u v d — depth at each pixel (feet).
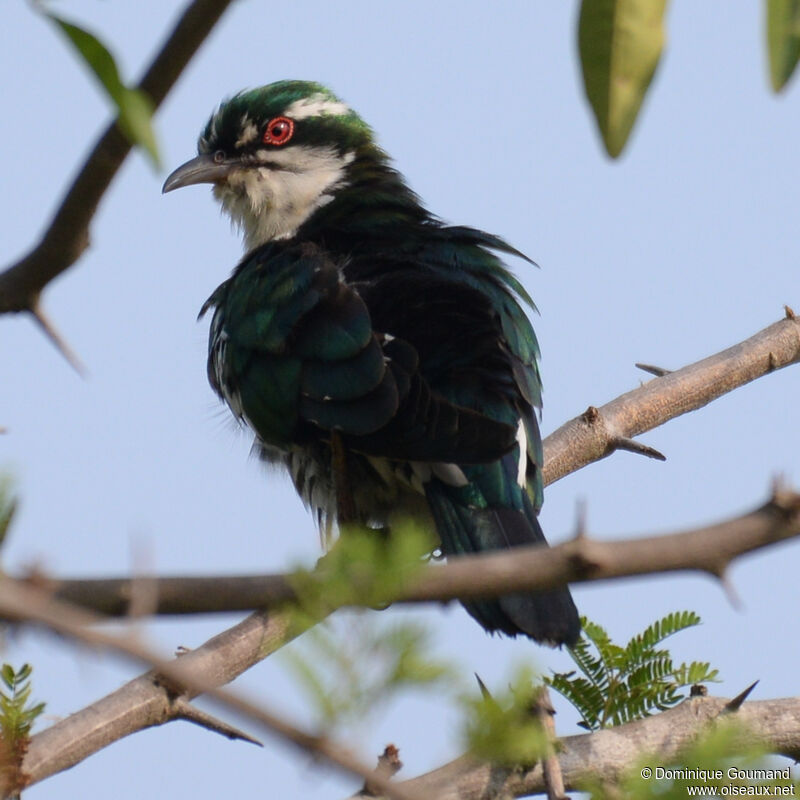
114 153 20.49
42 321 22.59
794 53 18.34
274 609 19.27
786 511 18.37
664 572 18.56
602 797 19.26
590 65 19.42
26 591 16.31
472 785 32.68
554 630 35.22
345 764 15.74
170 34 18.51
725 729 19.12
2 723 26.37
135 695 32.63
